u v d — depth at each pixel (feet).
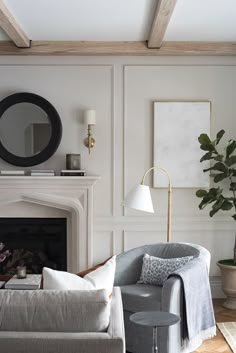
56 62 17.71
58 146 17.71
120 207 17.81
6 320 7.59
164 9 12.60
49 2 12.98
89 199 17.31
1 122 17.65
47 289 8.48
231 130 17.90
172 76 17.81
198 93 17.87
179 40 16.84
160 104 17.70
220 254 17.92
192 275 12.07
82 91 17.78
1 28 15.51
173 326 11.52
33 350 7.17
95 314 7.59
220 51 17.04
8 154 17.61
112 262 9.95
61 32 15.89
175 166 17.76
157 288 12.84
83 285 8.66
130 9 13.61
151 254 14.17
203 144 16.55
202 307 12.44
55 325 7.57
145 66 17.78
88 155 17.83
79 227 17.37
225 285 16.67
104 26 15.25
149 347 11.91
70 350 7.18
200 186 17.76
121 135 17.81
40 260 18.04
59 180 17.21
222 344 13.12
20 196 17.38
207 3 13.03
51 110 17.60
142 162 17.85
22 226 17.95
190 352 12.37
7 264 18.07
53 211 17.83
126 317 12.46
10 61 17.69
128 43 16.93
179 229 17.83
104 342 7.20
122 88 17.80
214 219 17.85
